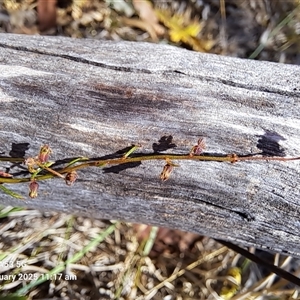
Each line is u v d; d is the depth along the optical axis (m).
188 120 0.18
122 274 0.28
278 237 0.19
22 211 0.27
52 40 0.20
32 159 0.17
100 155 0.19
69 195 0.20
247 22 0.36
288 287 0.28
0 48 0.20
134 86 0.19
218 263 0.29
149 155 0.18
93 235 0.28
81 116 0.19
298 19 0.36
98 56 0.20
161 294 0.28
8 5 0.33
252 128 0.18
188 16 0.35
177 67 0.19
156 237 0.29
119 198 0.20
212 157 0.18
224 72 0.19
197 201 0.19
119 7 0.34
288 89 0.19
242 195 0.18
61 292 0.27
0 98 0.19
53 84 0.19
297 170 0.18
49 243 0.28
